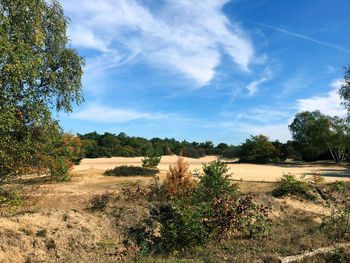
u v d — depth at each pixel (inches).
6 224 225.3
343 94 1209.4
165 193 369.4
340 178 577.3
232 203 268.4
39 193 392.8
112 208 315.3
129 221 276.7
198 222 238.4
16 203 297.9
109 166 997.2
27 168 338.3
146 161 784.9
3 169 314.8
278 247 215.6
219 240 240.4
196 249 222.5
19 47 349.1
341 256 185.3
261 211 268.8
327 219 307.1
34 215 253.8
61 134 395.5
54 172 522.9
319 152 1369.3
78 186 481.4
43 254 204.8
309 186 434.3
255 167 961.5
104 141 2116.1
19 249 201.3
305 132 1471.5
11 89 317.7
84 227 251.3
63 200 350.9
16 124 313.4
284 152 1489.9
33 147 336.5
